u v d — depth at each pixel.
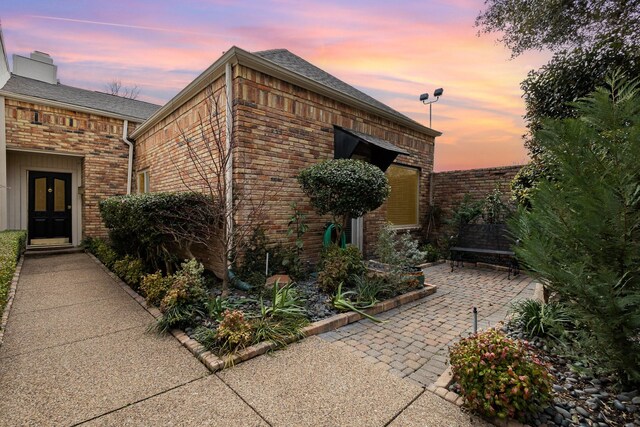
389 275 4.39
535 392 1.82
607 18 4.77
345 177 4.25
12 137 7.33
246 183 4.58
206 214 4.57
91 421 1.83
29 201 8.51
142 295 4.38
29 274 5.78
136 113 9.75
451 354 2.21
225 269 4.05
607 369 2.15
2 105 7.16
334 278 4.16
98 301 4.16
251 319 3.13
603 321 1.98
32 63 10.72
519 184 6.13
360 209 4.54
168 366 2.46
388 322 3.54
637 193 1.97
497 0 5.50
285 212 5.07
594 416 1.85
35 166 8.53
